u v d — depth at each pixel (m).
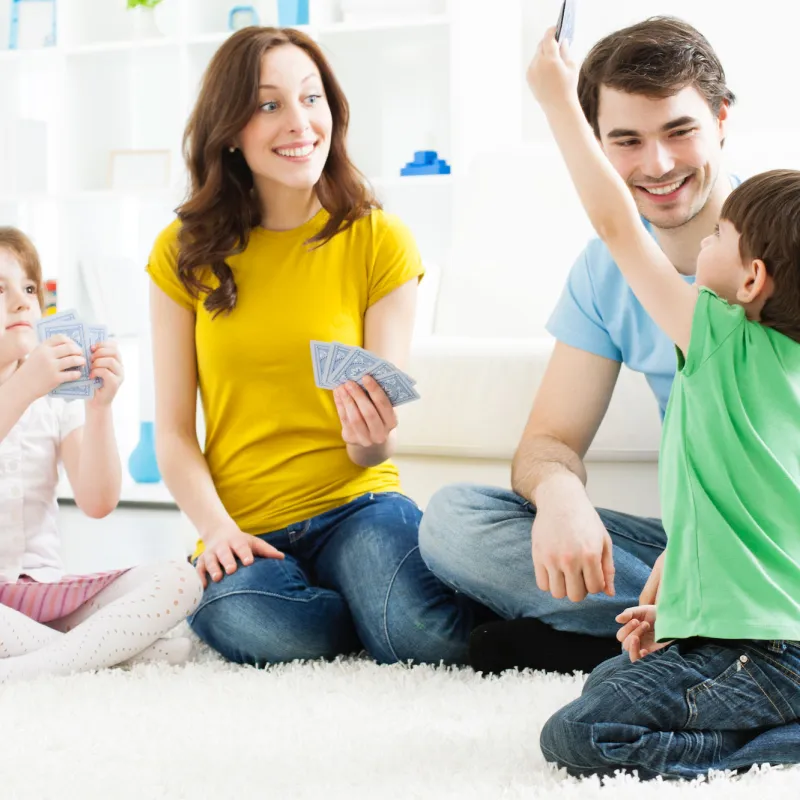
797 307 1.28
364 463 1.91
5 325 1.94
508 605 1.67
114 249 4.37
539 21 4.09
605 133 1.62
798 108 3.78
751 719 1.21
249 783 1.16
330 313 1.92
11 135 4.17
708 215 1.67
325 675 1.66
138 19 4.15
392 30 3.84
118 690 1.55
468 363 2.30
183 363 1.98
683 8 3.86
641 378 2.22
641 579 1.61
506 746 1.28
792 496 1.25
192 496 1.89
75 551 3.04
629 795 1.09
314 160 1.89
